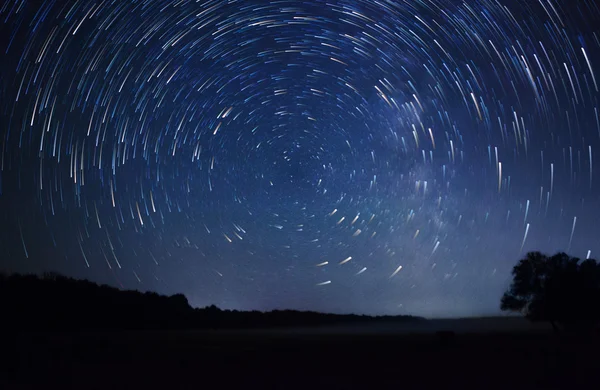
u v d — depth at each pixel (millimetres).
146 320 56750
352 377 17562
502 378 17016
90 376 17281
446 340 32812
